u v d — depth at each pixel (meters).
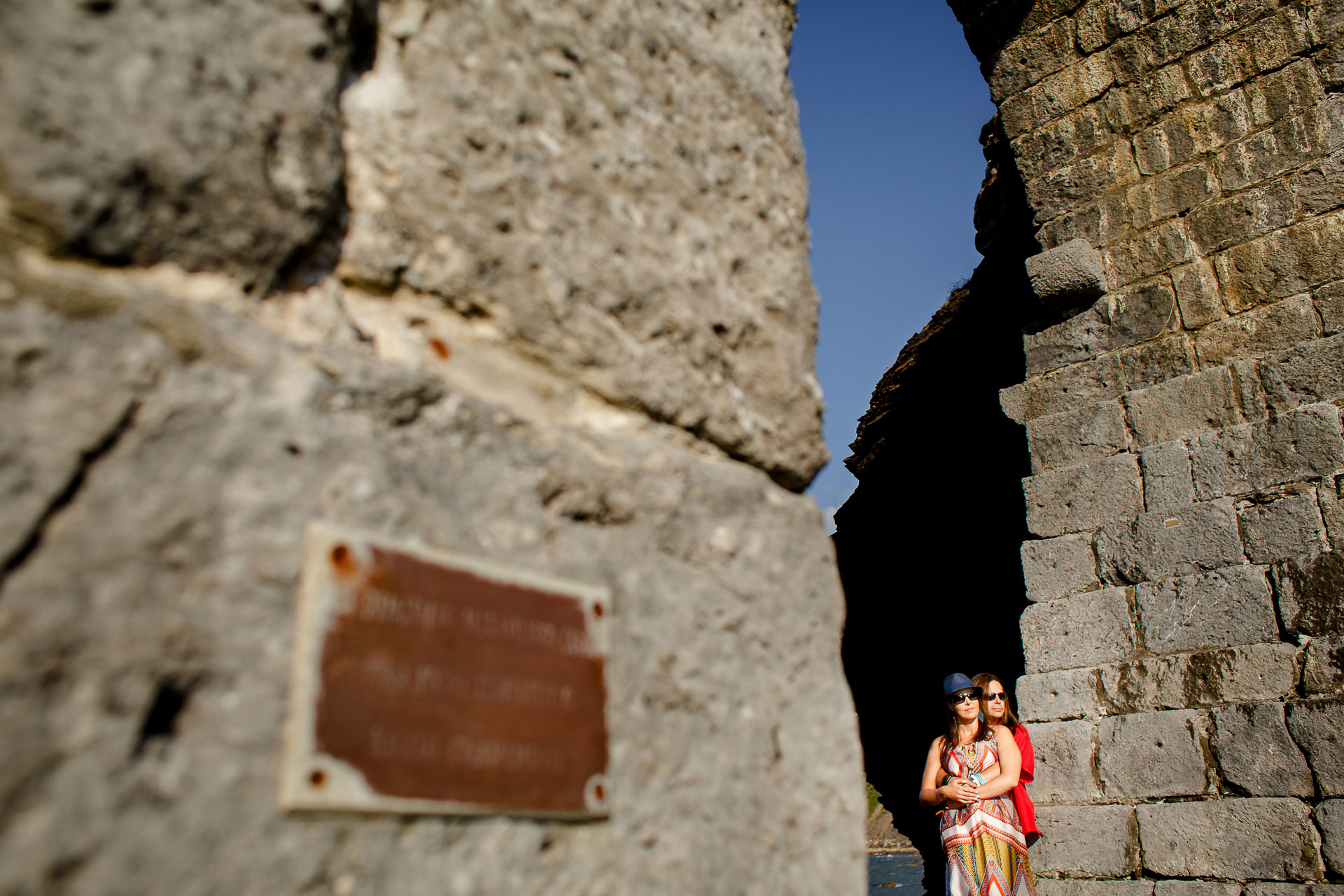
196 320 1.13
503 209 1.51
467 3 1.56
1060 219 6.24
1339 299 5.15
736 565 1.68
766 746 1.61
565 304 1.56
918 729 9.36
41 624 0.93
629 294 1.64
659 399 1.65
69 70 1.07
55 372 1.00
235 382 1.14
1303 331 5.21
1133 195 6.01
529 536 1.40
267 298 1.26
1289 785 4.52
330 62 1.35
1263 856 4.49
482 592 1.30
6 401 0.97
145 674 0.99
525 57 1.60
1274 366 5.22
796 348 1.94
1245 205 5.60
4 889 0.86
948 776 4.49
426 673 1.21
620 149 1.70
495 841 1.22
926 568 9.62
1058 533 5.63
